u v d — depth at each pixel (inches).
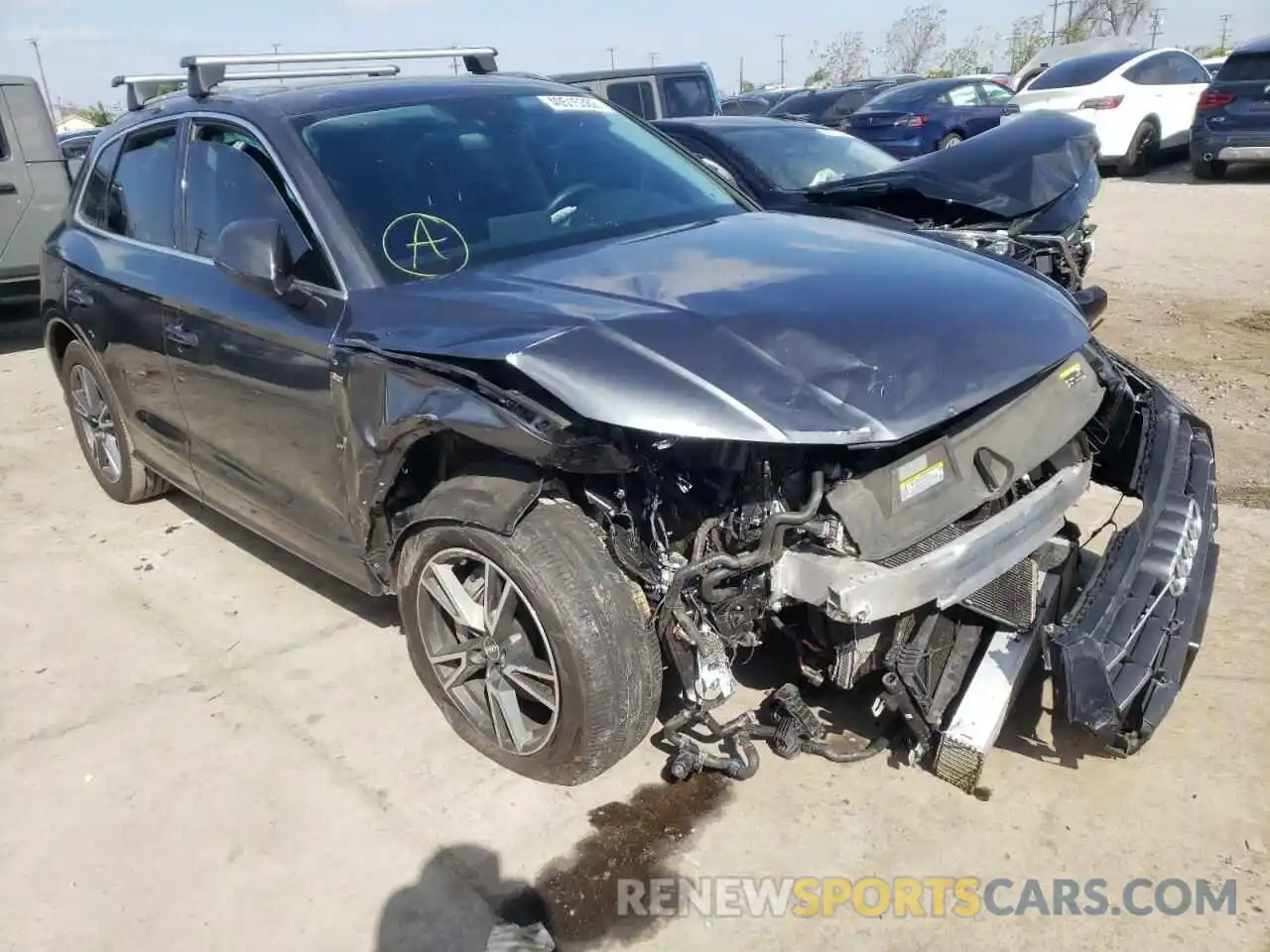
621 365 97.2
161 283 151.7
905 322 105.2
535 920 100.1
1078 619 104.6
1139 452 127.4
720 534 105.3
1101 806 109.6
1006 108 608.7
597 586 103.3
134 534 190.2
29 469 226.7
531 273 120.9
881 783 114.3
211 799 118.4
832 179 262.5
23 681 143.9
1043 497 112.8
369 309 118.4
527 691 113.2
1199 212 453.1
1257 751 115.8
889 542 100.3
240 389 138.4
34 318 391.9
